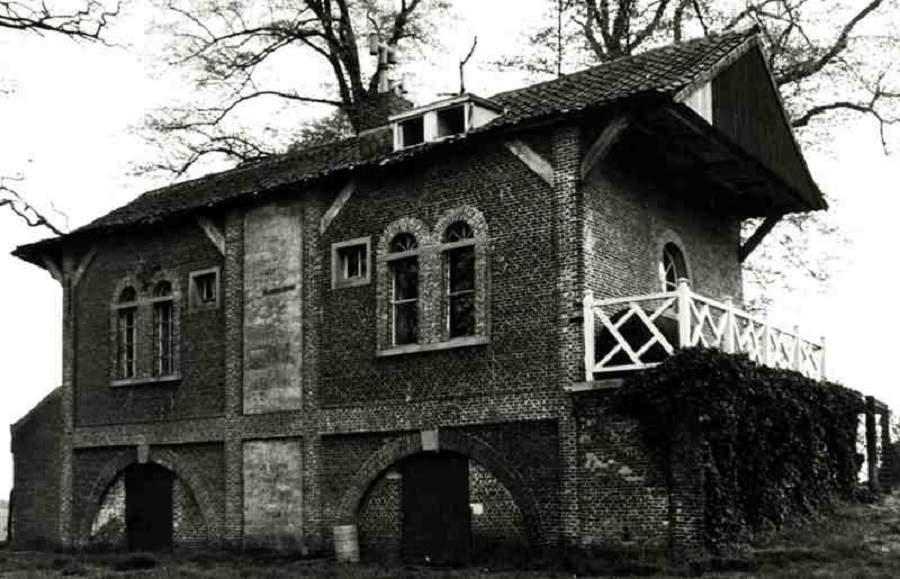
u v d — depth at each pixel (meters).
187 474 20.22
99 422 21.94
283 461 18.83
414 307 17.77
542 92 18.14
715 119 16.91
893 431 22.78
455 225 17.39
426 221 17.56
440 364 17.02
